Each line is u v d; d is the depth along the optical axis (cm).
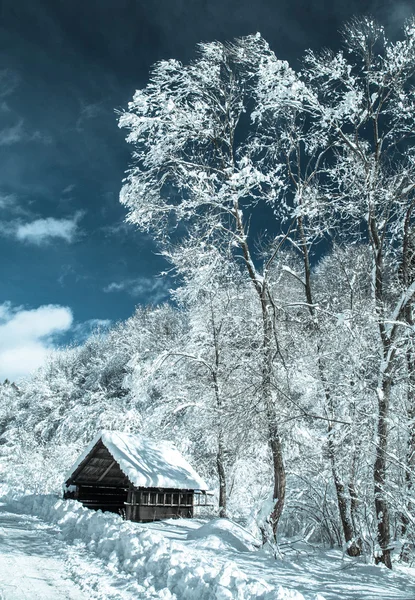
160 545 815
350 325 1249
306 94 1283
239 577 634
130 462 1703
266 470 2039
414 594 747
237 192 1338
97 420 3594
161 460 1827
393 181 1265
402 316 1252
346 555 1116
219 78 1446
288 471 1374
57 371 5278
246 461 2130
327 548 1241
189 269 1848
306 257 1467
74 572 727
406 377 1217
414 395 1220
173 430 2623
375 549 1019
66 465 2973
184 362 2281
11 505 1819
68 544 974
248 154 1434
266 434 1336
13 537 1045
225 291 1952
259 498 1912
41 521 1348
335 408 1277
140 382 2269
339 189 1375
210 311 2127
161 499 1709
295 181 1403
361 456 1134
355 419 1182
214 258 1585
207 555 982
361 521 1105
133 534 895
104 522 1050
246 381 1488
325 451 1270
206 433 2414
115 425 3200
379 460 1105
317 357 1312
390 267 1363
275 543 1073
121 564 778
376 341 1252
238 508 2119
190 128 1434
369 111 1312
